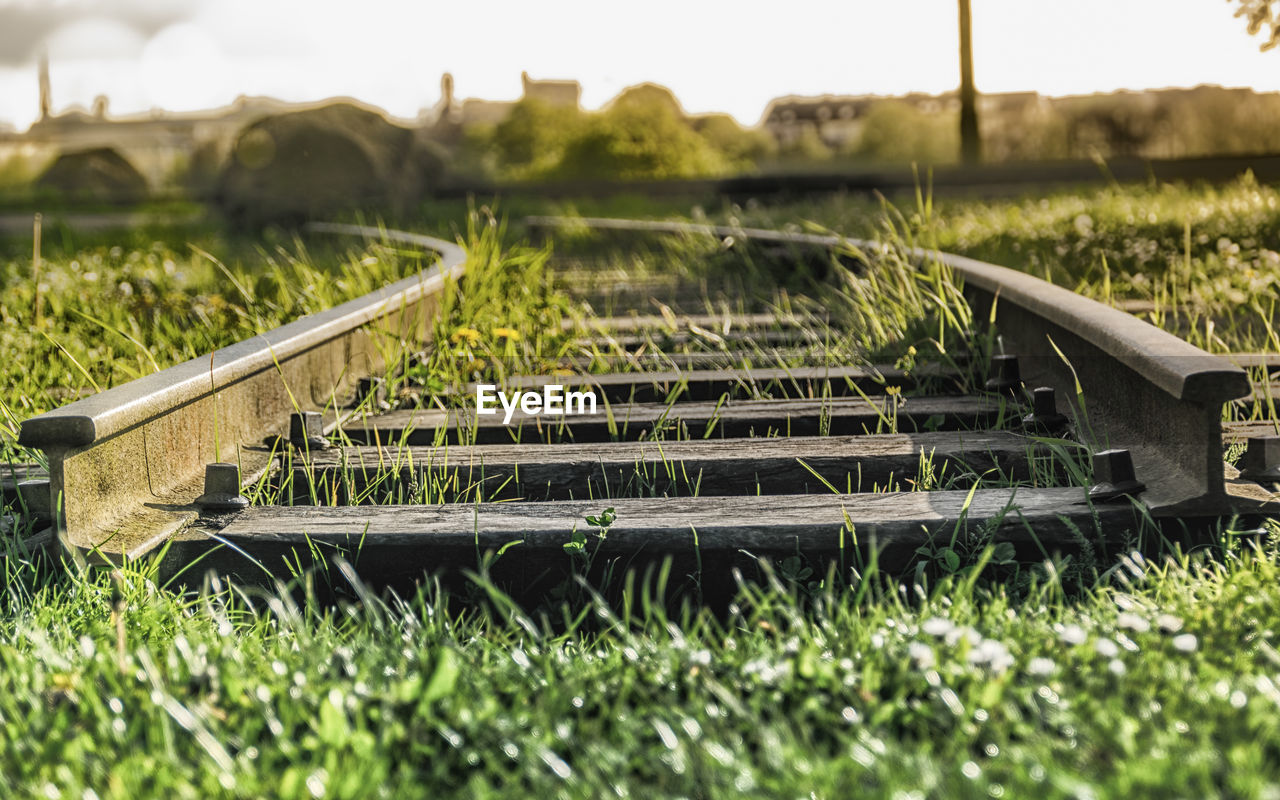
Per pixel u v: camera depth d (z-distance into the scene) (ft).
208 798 4.97
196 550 8.52
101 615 7.36
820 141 239.30
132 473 9.00
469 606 8.45
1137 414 10.36
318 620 7.88
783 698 5.93
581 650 7.00
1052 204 45.47
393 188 69.46
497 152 188.03
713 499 9.23
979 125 104.12
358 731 5.43
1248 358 14.28
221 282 26.48
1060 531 8.48
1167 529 8.51
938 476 11.13
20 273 30.66
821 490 11.07
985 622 6.85
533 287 22.07
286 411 12.62
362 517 8.94
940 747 5.39
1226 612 6.77
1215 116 127.85
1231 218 31.14
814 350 17.13
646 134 159.53
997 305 16.49
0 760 5.41
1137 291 23.11
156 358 16.11
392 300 16.58
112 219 83.76
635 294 28.89
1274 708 5.49
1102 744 5.16
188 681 6.11
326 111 70.85
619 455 11.33
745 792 4.87
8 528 8.62
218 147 141.79
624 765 5.28
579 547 8.34
